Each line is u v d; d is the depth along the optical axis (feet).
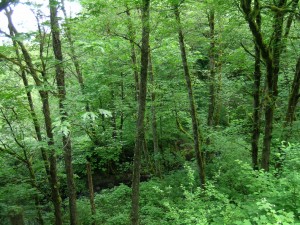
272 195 16.26
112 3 19.40
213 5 22.97
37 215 33.24
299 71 27.58
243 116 41.11
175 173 42.93
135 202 21.74
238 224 13.84
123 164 55.47
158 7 22.16
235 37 28.25
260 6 19.83
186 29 32.68
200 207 20.59
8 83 24.93
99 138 36.70
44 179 33.47
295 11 20.94
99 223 33.32
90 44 13.26
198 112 46.47
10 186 28.37
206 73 40.29
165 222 27.27
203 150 37.09
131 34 22.72
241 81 32.89
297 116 37.24
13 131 27.14
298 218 14.94
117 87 50.39
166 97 42.14
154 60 40.81
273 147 30.25
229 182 30.17
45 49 24.25
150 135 49.19
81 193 51.55
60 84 22.36
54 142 25.25
